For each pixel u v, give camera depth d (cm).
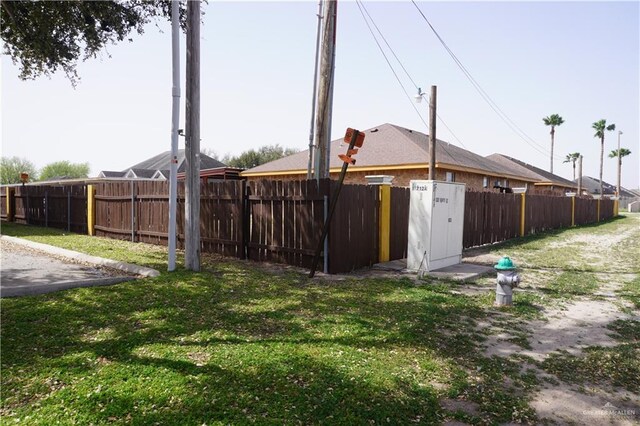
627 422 317
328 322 502
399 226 1020
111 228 1309
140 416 287
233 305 557
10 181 6019
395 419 299
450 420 305
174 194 763
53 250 971
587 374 396
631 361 428
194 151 771
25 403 302
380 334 467
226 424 281
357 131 735
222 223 992
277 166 2375
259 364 373
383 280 762
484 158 3006
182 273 743
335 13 848
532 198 1867
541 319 562
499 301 622
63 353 386
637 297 690
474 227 1345
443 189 896
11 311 493
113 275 711
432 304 602
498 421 309
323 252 809
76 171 6781
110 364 365
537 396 350
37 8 1010
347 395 327
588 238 1742
